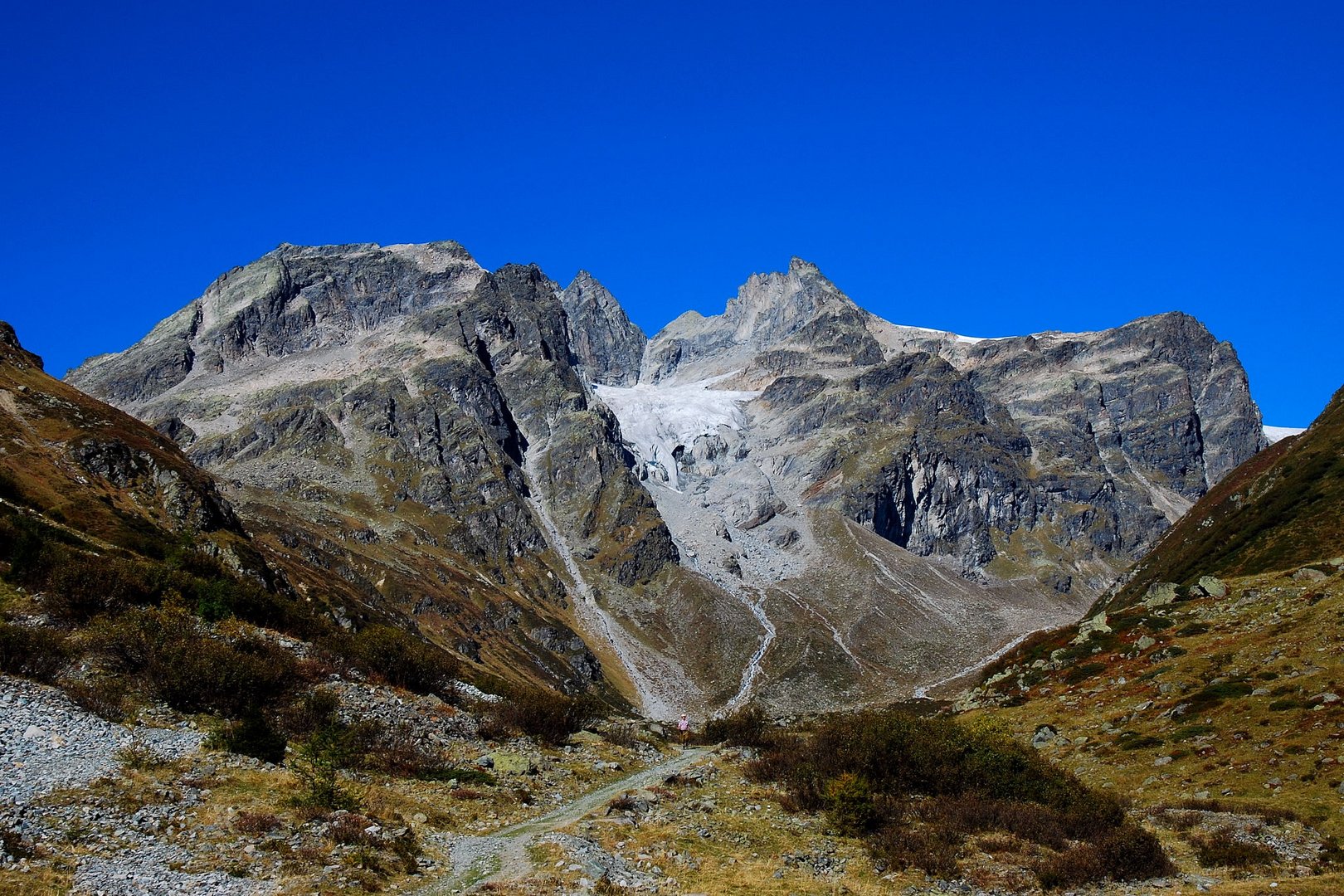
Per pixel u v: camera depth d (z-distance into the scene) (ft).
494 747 203.21
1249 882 144.15
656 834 153.38
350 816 131.95
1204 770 205.98
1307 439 468.75
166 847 113.19
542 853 134.00
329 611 428.56
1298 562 358.84
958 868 147.02
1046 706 286.46
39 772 124.26
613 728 266.98
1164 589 337.93
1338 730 199.82
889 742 190.19
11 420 390.83
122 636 170.30
